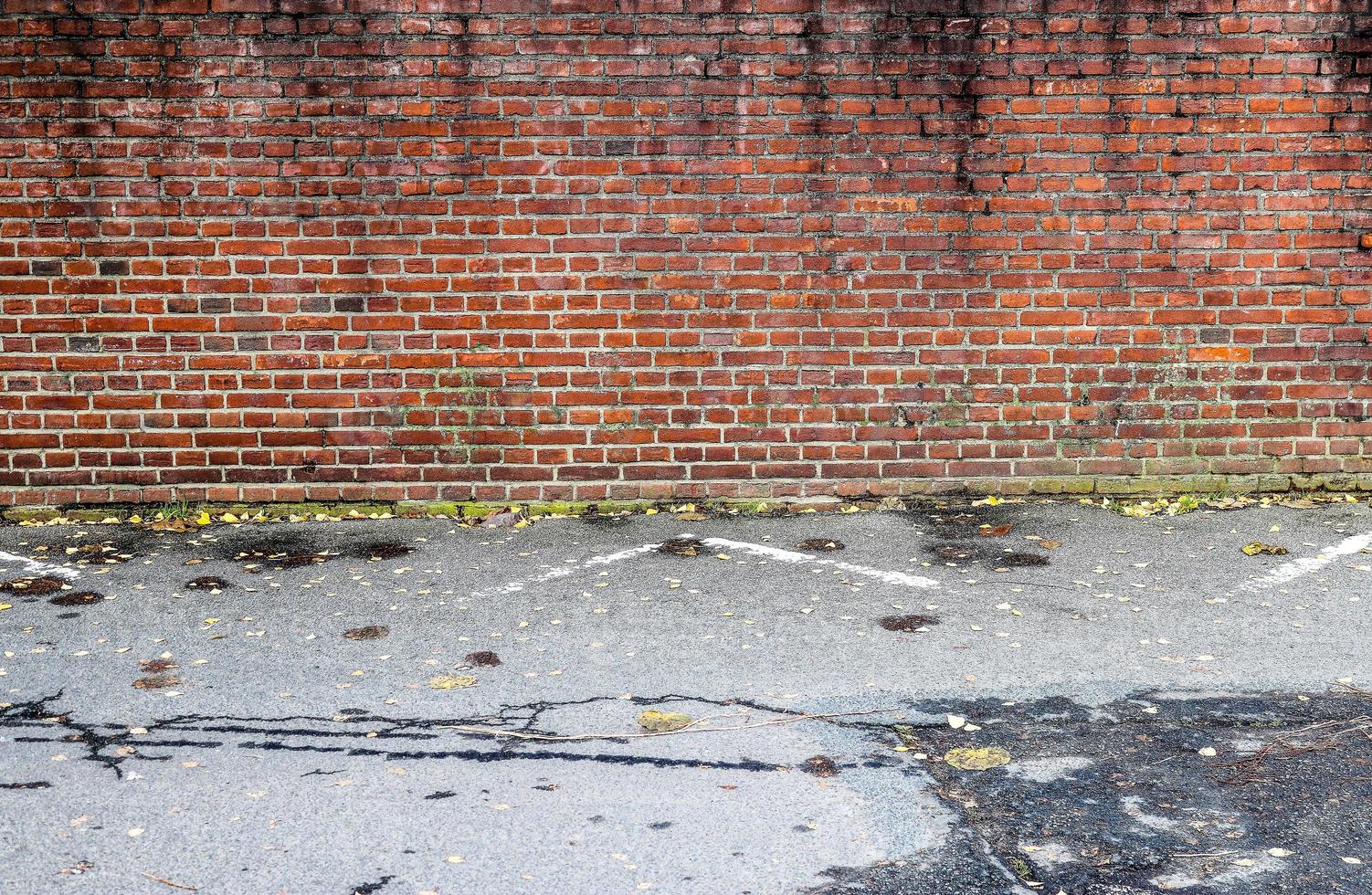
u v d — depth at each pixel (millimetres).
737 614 5473
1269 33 7074
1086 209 7172
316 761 3953
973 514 7156
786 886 3168
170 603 5648
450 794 3707
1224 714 4293
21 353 7074
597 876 3219
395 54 6949
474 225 7090
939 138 7105
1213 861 3281
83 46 6875
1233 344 7289
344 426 7203
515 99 7004
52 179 6957
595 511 7301
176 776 3832
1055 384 7309
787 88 7047
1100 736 4113
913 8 7012
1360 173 7168
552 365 7207
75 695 4523
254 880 3189
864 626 5297
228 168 6988
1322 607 5465
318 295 7105
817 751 4016
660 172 7094
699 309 7195
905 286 7215
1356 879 3182
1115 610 5469
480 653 4984
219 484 7207
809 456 7320
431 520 7180
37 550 6547
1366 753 3949
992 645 5043
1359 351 7301
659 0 6965
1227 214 7191
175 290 7066
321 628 5293
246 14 6891
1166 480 7332
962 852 3340
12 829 3469
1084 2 7035
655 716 4301
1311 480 7348
